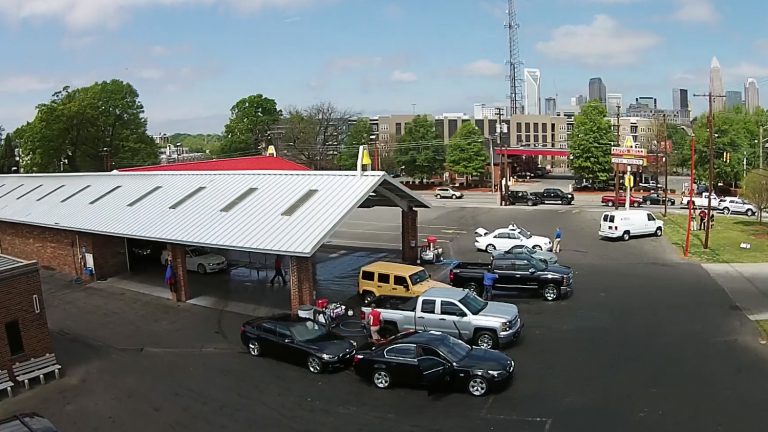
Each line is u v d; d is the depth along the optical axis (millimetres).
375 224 50750
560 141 146625
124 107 73250
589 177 84688
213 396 15844
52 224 31125
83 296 27438
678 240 38312
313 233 21500
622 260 32594
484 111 148500
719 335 19406
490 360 15664
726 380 15641
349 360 17625
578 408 14219
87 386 16922
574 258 33594
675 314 21953
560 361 17422
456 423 13703
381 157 96500
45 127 66688
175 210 27500
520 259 25031
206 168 44719
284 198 25391
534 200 64688
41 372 17250
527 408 14328
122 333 21766
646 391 15078
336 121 103125
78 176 39500
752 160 75688
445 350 15773
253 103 95125
